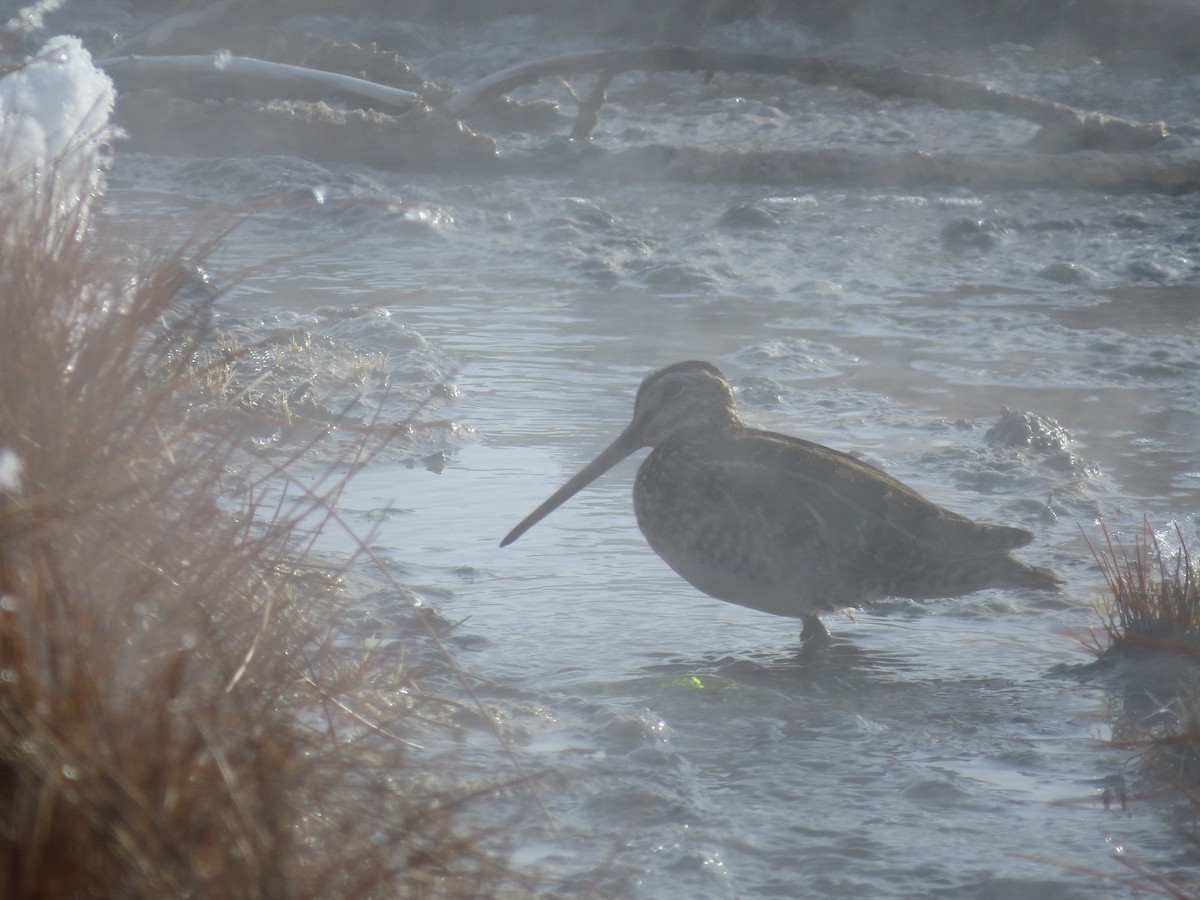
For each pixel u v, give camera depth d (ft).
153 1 171.94
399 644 27.68
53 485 20.01
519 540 38.24
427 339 58.95
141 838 15.61
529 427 48.08
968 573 33.55
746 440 35.06
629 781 25.07
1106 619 33.91
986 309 65.62
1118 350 58.08
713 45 153.79
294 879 16.56
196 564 21.61
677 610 34.71
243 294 65.46
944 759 26.73
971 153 96.58
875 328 62.49
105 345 22.89
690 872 22.18
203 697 18.39
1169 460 45.19
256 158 98.22
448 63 147.43
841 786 25.54
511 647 31.58
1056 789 25.44
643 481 35.47
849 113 122.21
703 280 70.74
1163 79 136.15
